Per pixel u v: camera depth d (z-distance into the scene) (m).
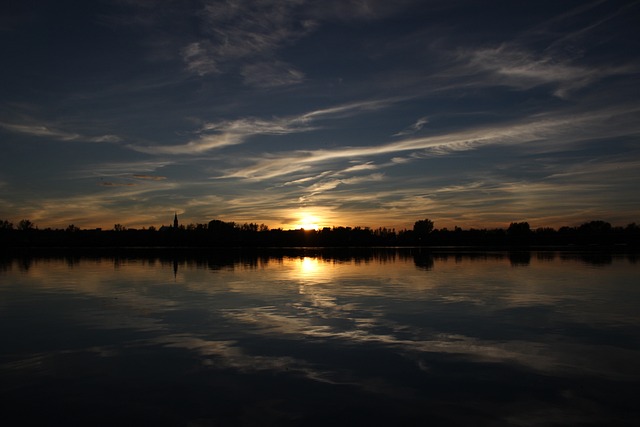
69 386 14.03
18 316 24.39
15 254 106.31
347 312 25.16
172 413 12.12
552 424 11.47
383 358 16.64
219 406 12.53
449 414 12.02
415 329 21.05
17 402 12.87
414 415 11.97
